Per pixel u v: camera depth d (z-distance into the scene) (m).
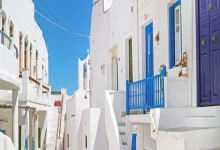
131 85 10.43
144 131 9.98
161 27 10.14
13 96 9.90
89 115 14.57
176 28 9.50
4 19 14.25
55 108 26.77
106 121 11.73
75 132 19.03
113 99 12.10
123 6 13.79
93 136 14.44
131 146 10.22
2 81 7.90
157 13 10.43
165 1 9.82
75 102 19.25
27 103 14.09
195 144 6.76
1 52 7.72
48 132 24.42
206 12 7.87
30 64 20.31
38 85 18.30
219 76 7.31
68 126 21.78
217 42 7.42
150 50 11.34
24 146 14.41
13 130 9.80
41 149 21.53
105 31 16.78
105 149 14.48
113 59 16.00
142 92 9.56
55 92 35.38
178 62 9.18
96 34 18.69
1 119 13.91
